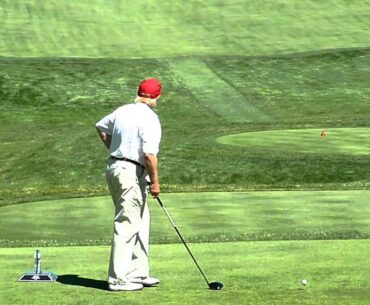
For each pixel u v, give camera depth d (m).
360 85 129.62
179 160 60.59
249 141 69.50
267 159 58.84
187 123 91.25
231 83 131.38
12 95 124.44
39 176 61.31
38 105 121.50
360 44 150.88
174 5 172.75
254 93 126.81
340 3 174.12
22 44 150.12
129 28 160.62
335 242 26.64
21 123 112.69
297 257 23.56
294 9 170.75
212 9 170.50
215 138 71.88
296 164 57.34
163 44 152.25
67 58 142.75
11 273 21.34
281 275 20.86
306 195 42.31
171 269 21.91
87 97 124.81
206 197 41.78
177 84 130.25
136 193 20.12
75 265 22.77
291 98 124.25
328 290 18.94
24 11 166.88
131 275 19.83
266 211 36.81
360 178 54.31
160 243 27.16
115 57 144.25
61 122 114.06
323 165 56.72
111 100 124.06
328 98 123.69
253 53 147.12
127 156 20.17
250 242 26.84
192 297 18.30
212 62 141.62
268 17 166.38
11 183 60.34
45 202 41.47
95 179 59.81
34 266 22.44
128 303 17.80
